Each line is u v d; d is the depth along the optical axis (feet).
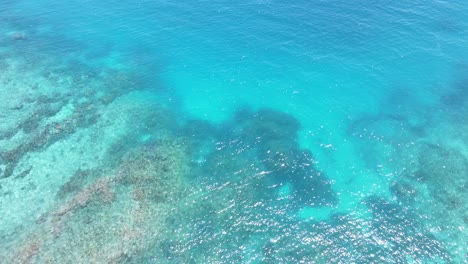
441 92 157.07
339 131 140.46
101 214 109.50
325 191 118.32
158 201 114.21
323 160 128.77
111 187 118.01
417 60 170.81
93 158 129.80
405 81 161.58
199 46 187.52
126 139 138.31
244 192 118.01
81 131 141.69
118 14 219.00
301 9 205.57
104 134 140.46
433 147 133.18
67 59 186.09
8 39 200.95
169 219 109.29
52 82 169.07
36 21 217.97
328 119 145.79
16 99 157.48
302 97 156.04
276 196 116.67
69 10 228.02
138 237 104.17
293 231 106.73
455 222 108.06
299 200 115.55
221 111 152.87
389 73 164.76
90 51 191.93
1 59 184.75
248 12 206.80
